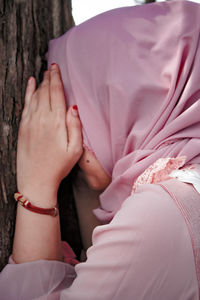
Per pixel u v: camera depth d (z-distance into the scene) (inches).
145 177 43.4
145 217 36.0
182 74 46.4
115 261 36.8
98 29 51.1
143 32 49.6
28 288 48.0
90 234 62.3
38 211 49.9
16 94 53.0
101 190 59.9
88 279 39.1
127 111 48.7
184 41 47.1
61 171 51.0
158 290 34.7
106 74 49.9
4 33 51.8
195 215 34.9
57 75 53.0
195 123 44.0
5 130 51.9
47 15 59.3
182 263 34.0
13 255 51.2
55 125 50.8
